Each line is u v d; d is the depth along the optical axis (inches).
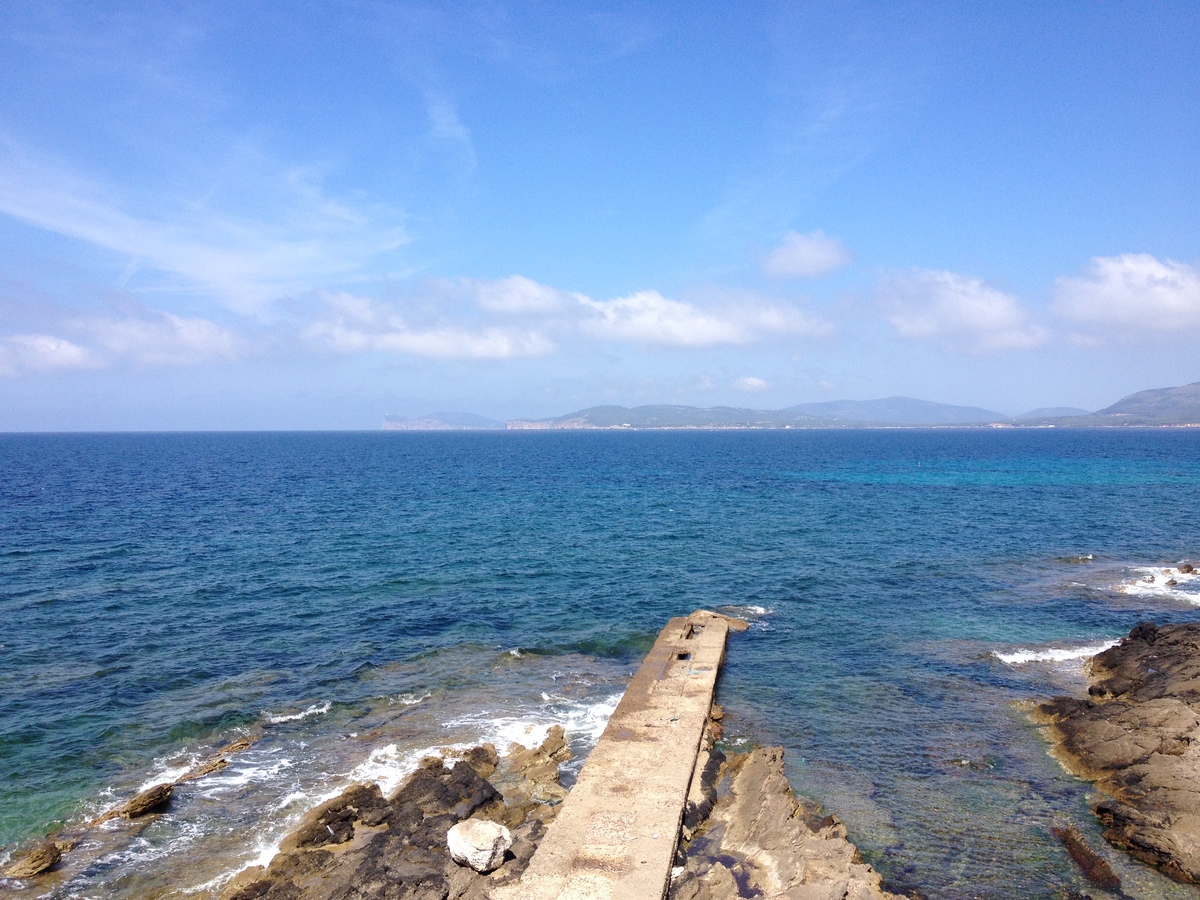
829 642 1397.6
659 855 690.8
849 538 2405.3
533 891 639.8
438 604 1604.3
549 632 1437.0
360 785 840.9
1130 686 1097.4
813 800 861.2
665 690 1104.2
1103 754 919.7
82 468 4899.1
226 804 832.3
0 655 1253.1
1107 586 1802.4
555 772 902.4
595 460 6525.6
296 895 665.0
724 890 657.6
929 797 867.4
